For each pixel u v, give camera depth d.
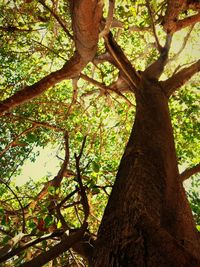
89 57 5.32
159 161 3.14
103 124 8.79
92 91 8.27
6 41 8.08
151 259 1.91
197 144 8.64
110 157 9.14
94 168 3.71
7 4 7.49
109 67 9.40
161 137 3.62
